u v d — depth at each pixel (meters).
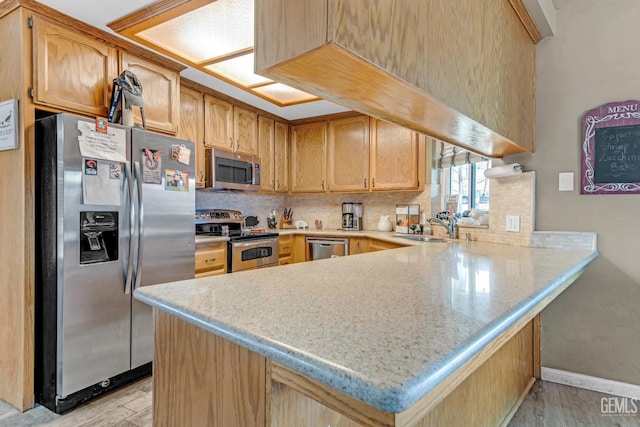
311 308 0.81
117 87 2.24
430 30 1.08
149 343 2.26
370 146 3.80
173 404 0.98
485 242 2.55
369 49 0.84
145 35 2.26
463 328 0.67
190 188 2.51
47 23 1.99
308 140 4.21
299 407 0.79
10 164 1.97
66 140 1.85
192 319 0.79
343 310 0.80
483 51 1.48
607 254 2.06
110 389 2.08
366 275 1.23
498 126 1.66
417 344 0.59
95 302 1.97
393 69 0.92
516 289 1.00
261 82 3.08
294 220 4.57
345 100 1.13
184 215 2.46
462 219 2.93
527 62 2.14
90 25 2.14
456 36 1.25
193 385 0.92
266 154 3.97
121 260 2.08
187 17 2.06
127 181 2.11
